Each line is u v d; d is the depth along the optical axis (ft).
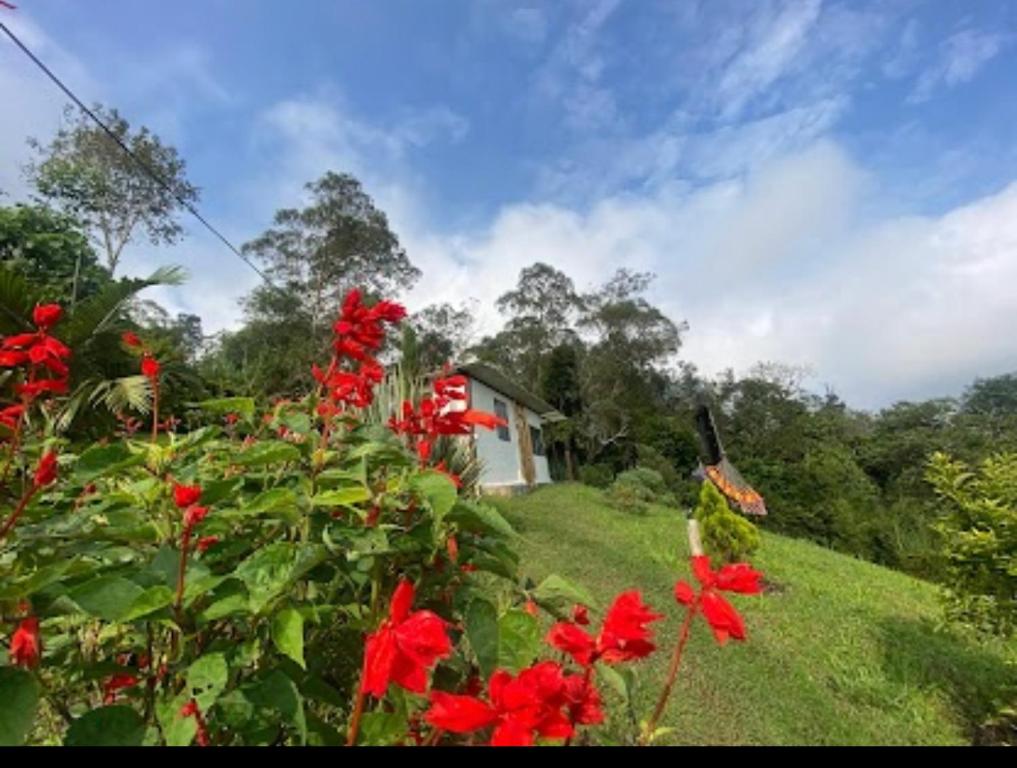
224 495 3.55
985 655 17.02
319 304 75.92
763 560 30.17
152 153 59.62
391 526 3.98
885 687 15.03
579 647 2.64
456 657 3.84
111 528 3.40
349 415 5.00
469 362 41.39
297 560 3.21
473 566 4.50
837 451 71.67
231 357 68.59
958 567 13.91
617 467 86.07
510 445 49.34
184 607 3.08
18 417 4.68
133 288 15.97
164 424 9.63
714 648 15.11
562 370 90.12
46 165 48.24
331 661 3.80
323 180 77.87
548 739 2.39
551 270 99.09
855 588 26.40
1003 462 14.21
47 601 3.06
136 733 2.58
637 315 95.14
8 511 3.89
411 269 82.64
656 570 23.21
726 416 110.83
